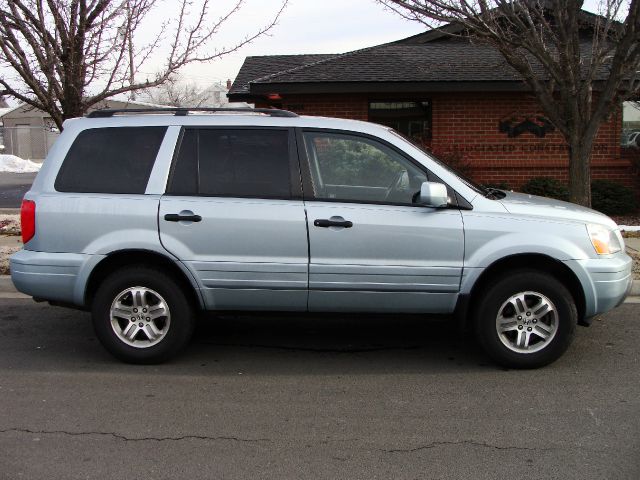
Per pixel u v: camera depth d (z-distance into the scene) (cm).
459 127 1204
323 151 486
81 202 481
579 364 497
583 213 487
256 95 1209
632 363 498
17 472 335
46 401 430
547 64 742
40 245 485
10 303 693
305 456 353
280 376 478
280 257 473
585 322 491
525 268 479
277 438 375
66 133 501
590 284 468
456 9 702
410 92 1170
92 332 593
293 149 484
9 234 1020
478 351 533
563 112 782
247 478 330
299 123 489
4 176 2484
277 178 480
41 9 722
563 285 474
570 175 785
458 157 1156
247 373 485
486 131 1199
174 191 481
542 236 465
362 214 468
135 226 477
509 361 480
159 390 450
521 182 1206
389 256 468
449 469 338
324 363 507
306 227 468
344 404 425
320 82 1152
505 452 356
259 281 475
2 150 3669
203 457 352
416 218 468
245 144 488
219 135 489
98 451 359
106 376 478
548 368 489
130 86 794
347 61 1252
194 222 473
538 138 1192
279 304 484
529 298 476
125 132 496
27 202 491
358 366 500
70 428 388
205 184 482
